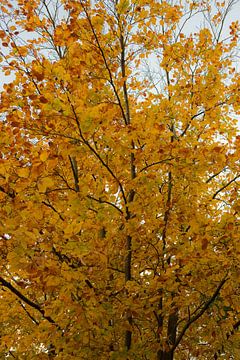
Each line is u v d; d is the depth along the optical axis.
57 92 2.99
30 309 4.06
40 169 2.48
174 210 3.46
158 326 3.52
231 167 3.71
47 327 2.83
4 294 3.90
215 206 4.05
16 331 4.35
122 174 3.44
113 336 3.16
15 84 3.76
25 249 2.42
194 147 3.53
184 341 3.92
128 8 3.64
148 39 4.04
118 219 3.38
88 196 2.94
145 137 3.10
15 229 2.59
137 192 3.20
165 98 4.19
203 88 3.92
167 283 2.87
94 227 3.06
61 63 3.25
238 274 2.96
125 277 3.37
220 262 3.00
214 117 4.04
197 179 3.53
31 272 2.43
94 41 3.60
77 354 2.90
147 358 3.28
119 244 3.40
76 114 2.46
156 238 3.45
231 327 3.37
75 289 2.62
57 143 2.91
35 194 2.75
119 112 4.02
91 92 2.76
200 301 3.57
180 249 3.13
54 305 2.64
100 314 2.71
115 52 3.74
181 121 4.02
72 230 2.45
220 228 3.07
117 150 2.97
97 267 2.97
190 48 4.23
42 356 3.22
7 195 2.94
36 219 2.69
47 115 2.52
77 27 3.52
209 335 3.47
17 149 3.20
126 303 2.89
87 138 2.76
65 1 3.92
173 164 3.20
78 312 2.59
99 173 3.49
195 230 3.01
